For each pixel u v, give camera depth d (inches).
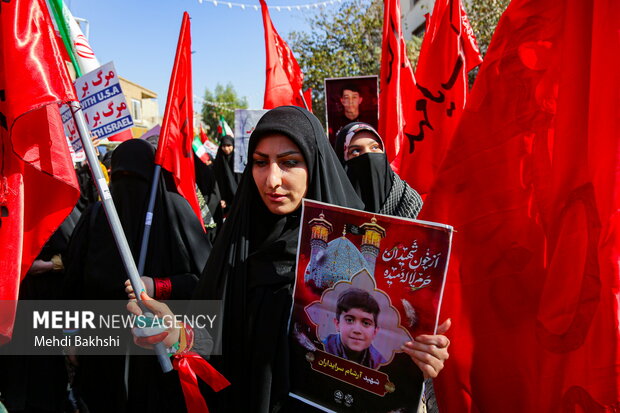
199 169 256.5
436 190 67.2
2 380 114.3
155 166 98.3
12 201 69.6
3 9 65.2
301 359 58.9
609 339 52.3
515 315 62.2
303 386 58.6
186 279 94.8
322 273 58.1
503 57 64.1
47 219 75.1
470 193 65.3
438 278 52.7
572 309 55.9
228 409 62.4
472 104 66.1
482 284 64.1
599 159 55.3
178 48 108.5
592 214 55.6
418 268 53.7
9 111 64.8
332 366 57.3
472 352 64.1
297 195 61.6
